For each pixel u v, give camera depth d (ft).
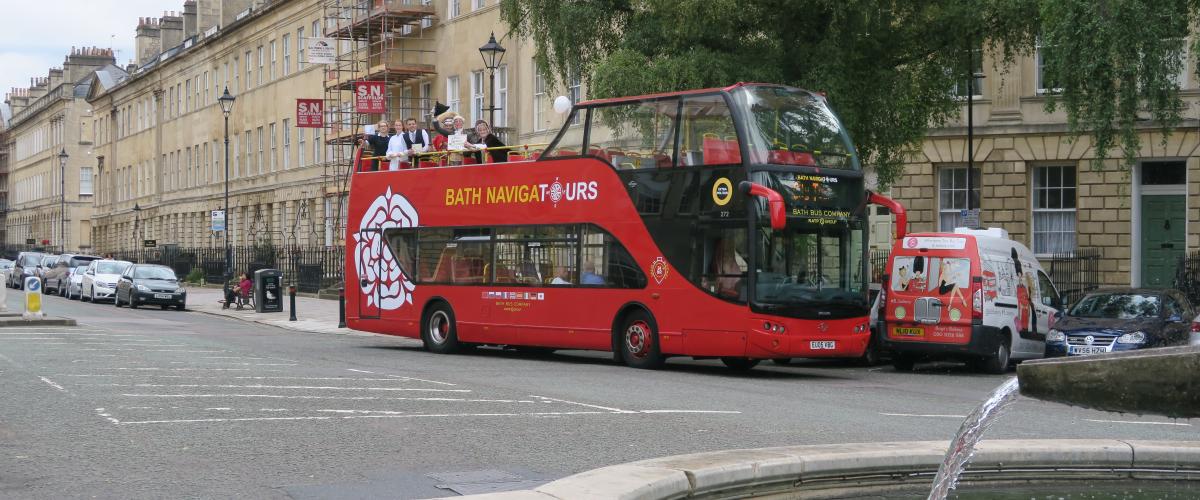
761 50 75.20
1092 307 72.84
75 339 78.38
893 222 111.45
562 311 69.51
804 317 61.72
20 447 32.71
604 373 62.13
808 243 62.75
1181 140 98.32
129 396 44.91
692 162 64.08
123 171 316.19
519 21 85.71
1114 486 28.12
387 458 31.81
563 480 23.50
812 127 64.69
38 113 419.95
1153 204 101.60
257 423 37.91
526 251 71.72
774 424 40.16
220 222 175.73
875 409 46.68
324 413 40.75
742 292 61.41
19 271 223.30
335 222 180.75
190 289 217.15
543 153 71.41
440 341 76.79
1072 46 65.92
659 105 66.03
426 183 78.13
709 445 34.68
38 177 423.23
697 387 55.11
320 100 180.65
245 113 231.09
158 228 284.82
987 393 56.24
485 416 40.78
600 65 74.95
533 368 64.85
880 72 75.82
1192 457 28.43
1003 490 27.48
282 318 126.62
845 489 27.04
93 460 30.73
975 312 68.13
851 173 65.21
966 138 107.34
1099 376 21.04
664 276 64.69
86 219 388.37
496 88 150.30
